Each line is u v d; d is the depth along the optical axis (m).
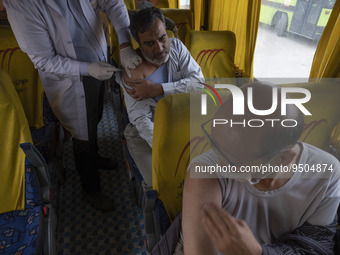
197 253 0.65
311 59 2.03
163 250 1.01
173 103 0.94
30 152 1.26
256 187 0.69
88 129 1.77
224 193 0.69
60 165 2.19
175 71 1.60
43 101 2.08
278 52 2.30
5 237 1.20
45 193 1.40
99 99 1.88
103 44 1.66
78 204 2.09
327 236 0.75
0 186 1.30
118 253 1.75
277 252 0.64
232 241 0.54
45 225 1.33
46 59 1.43
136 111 1.55
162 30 1.38
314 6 1.89
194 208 0.67
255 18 2.28
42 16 1.32
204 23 3.34
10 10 1.25
